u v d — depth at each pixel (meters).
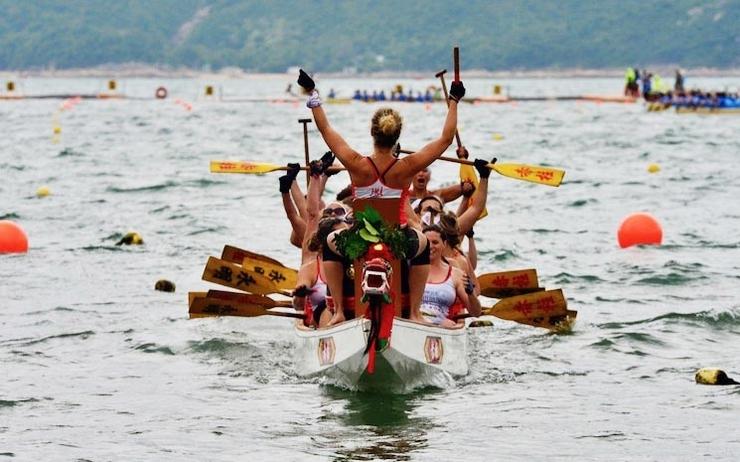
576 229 37.50
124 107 135.75
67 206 43.22
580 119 105.94
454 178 50.59
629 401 19.50
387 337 18.97
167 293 28.12
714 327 24.55
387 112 19.48
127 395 19.95
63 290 28.42
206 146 73.75
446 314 22.23
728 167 58.12
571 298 27.38
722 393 19.86
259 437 17.80
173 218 39.88
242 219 39.53
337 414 18.89
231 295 23.22
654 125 95.50
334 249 20.03
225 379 20.98
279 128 93.56
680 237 35.75
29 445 17.41
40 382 20.72
